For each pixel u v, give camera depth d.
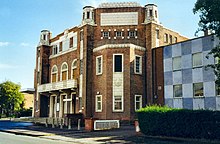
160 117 19.83
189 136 18.19
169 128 19.23
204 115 17.52
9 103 66.00
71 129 28.31
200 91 28.06
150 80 33.25
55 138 20.61
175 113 18.98
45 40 47.19
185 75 29.61
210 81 27.16
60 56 43.84
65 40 43.22
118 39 36.16
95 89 34.47
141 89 33.12
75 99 38.62
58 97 42.94
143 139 19.17
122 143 17.50
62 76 42.91
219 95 26.33
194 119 17.94
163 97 31.56
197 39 28.84
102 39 36.44
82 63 36.66
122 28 36.34
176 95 30.31
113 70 32.62
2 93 65.06
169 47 31.78
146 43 35.06
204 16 17.12
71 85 37.22
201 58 28.30
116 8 36.91
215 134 16.95
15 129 29.66
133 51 33.19
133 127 28.53
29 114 62.53
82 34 37.34
